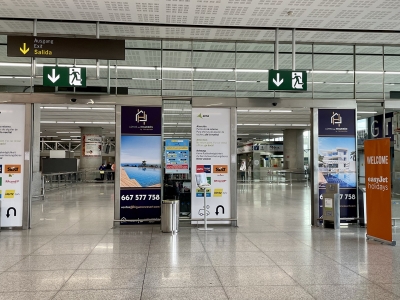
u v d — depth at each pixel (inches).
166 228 357.4
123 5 319.3
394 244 301.1
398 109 429.4
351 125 411.8
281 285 201.3
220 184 399.2
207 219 393.1
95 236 341.4
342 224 405.4
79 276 218.4
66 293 189.8
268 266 239.0
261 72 442.9
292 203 620.4
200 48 432.5
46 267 238.2
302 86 383.6
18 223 378.9
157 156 395.5
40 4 317.7
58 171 1259.8
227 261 251.8
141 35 395.9
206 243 310.5
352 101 411.8
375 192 319.0
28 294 188.5
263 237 336.5
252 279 211.9
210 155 399.5
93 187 1025.5
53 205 589.9
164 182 401.7
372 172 322.3
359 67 455.8
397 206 419.5
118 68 425.7
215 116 400.8
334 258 259.6
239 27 372.8
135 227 386.6
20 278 215.0
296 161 1432.1
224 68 432.5
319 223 401.4
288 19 350.9
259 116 1023.0
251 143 1633.9
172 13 336.5
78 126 1339.8
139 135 394.3
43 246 300.2
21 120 383.2
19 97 380.8
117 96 392.5
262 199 687.1
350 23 360.2
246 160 1717.5
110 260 255.0
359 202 406.0
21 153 382.3
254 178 1424.7
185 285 201.6
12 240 324.5
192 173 397.4
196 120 399.5
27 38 351.6
